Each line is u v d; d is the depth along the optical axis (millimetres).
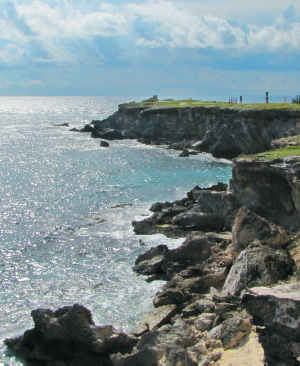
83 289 27016
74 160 74750
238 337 16906
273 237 24484
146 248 33500
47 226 39406
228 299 20766
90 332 18984
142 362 17266
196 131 90000
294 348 11180
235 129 76062
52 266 30703
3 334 22484
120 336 19453
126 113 107312
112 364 18891
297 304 11062
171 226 37094
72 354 19531
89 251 33281
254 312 11789
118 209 44469
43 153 82875
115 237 36094
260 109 73750
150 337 18500
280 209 31438
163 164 69625
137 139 99250
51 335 19406
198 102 104375
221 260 26547
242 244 25125
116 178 59625
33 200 48781
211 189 42844
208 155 78188
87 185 55781
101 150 85750
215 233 33844
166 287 25531
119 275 28891
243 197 33625
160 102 113188
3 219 41625
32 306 25234
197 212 36469
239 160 33094
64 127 138500
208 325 19406
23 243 35250
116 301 25281
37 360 20000
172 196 49469
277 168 30469
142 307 24453
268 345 11625
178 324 19609
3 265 30938
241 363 15250
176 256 28281
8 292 26875
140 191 52094
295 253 23328
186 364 15734
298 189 28109
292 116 69812
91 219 41188
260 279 20562
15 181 58844
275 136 71438
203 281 24625
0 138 106750
